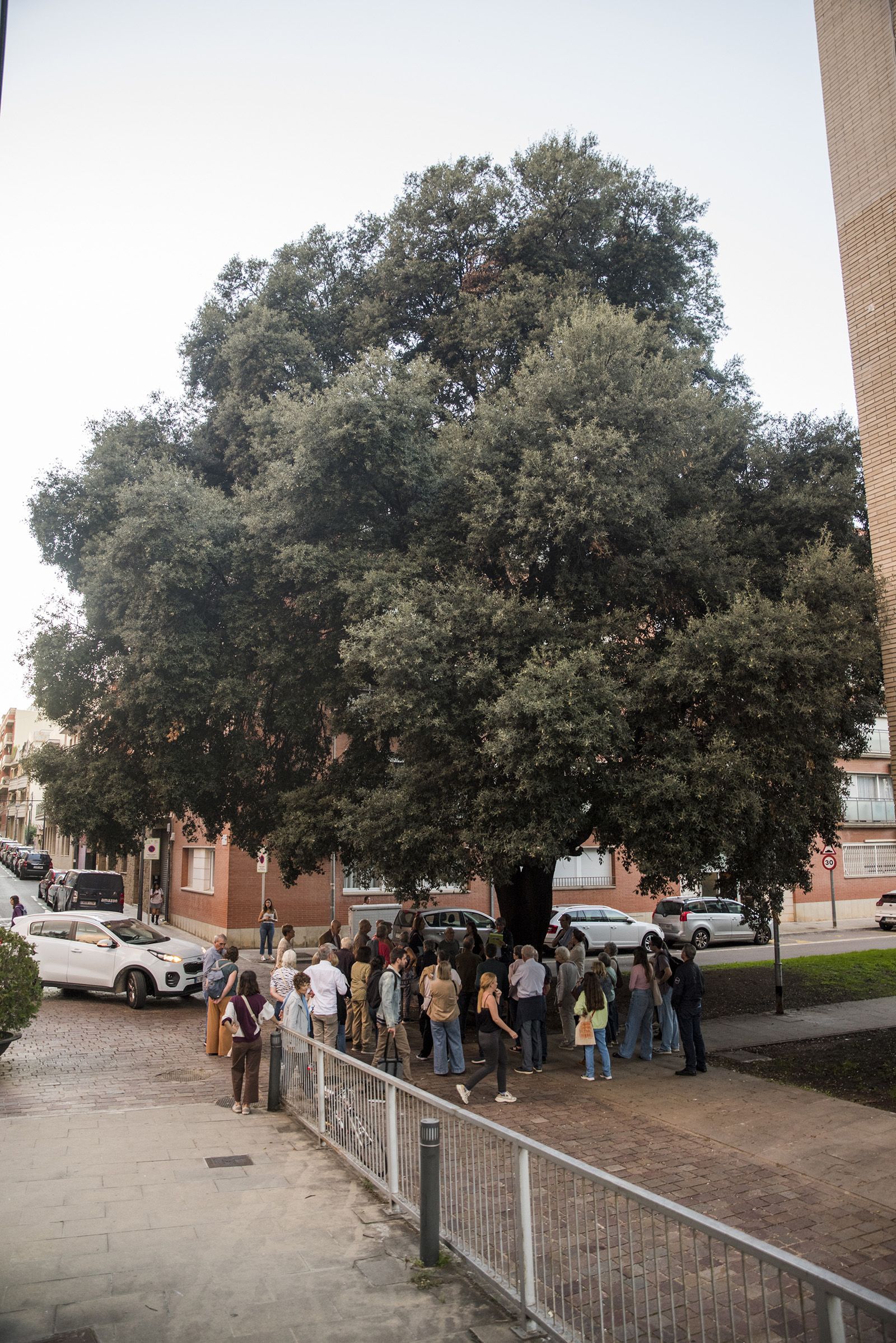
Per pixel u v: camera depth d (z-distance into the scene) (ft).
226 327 57.62
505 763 33.04
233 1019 29.91
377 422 39.63
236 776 51.93
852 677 36.65
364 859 42.11
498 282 53.62
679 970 36.81
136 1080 34.53
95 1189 21.20
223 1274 16.58
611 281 55.77
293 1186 21.71
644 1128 28.50
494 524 38.09
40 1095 31.78
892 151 32.76
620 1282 13.12
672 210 55.52
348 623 42.50
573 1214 14.17
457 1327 14.76
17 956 36.04
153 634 45.21
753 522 43.80
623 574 37.68
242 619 46.32
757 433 45.24
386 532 44.29
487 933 67.41
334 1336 14.35
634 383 38.01
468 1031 46.60
